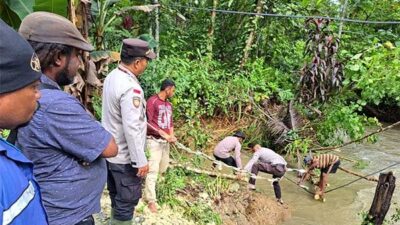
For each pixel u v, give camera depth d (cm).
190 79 845
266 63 1063
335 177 777
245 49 1014
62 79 184
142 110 313
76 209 181
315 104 909
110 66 638
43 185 174
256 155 653
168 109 485
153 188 466
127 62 311
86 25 508
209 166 688
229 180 625
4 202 94
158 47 845
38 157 172
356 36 1144
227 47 1052
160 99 480
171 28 970
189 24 1034
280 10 1007
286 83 973
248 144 872
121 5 795
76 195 180
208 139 809
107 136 186
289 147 838
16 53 108
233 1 1003
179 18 980
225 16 1036
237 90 908
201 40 1005
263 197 634
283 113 917
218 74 929
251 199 605
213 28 1015
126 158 310
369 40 1080
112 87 304
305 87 884
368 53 878
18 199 99
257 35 1037
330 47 842
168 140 473
